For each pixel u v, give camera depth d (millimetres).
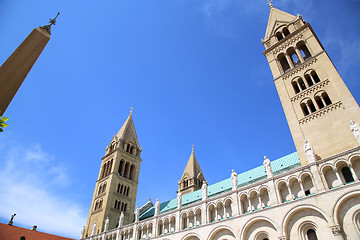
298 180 32969
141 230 53500
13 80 17594
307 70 43469
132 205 73375
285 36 53250
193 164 89000
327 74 39906
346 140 33062
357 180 27391
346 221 26703
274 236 31703
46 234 66312
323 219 28500
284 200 34594
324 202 28641
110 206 67562
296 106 41625
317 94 39688
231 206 38688
